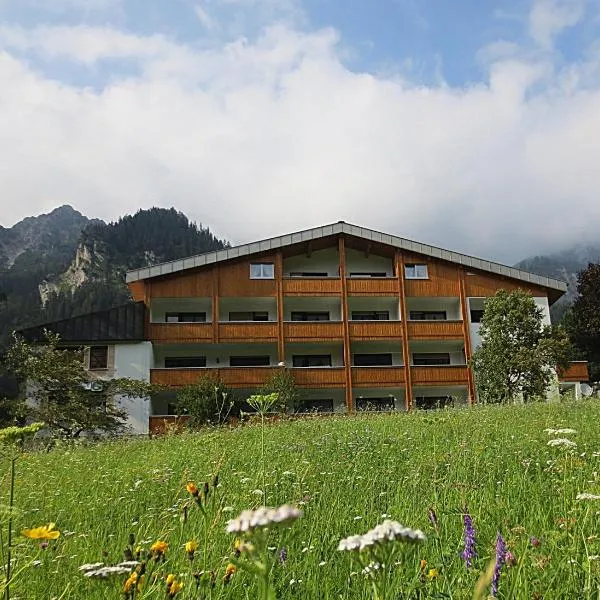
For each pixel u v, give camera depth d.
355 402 36.03
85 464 10.61
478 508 4.89
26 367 25.70
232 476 7.41
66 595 3.38
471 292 37.78
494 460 7.57
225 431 16.89
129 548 2.86
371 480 6.68
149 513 5.63
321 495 5.79
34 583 3.56
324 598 3.33
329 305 37.94
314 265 38.59
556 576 3.13
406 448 9.83
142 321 34.31
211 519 4.31
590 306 48.69
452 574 3.23
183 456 10.77
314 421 19.22
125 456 11.92
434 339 36.69
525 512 4.68
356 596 3.19
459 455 7.88
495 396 30.80
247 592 3.18
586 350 49.66
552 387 32.16
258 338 35.19
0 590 3.13
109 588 2.94
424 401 36.69
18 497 6.62
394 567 3.00
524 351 30.45
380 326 36.44
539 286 38.25
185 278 35.38
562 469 6.15
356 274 38.78
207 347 36.28
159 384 29.44
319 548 3.90
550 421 12.27
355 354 37.84
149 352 33.94
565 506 4.58
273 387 31.92
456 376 36.09
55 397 25.81
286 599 3.21
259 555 1.80
